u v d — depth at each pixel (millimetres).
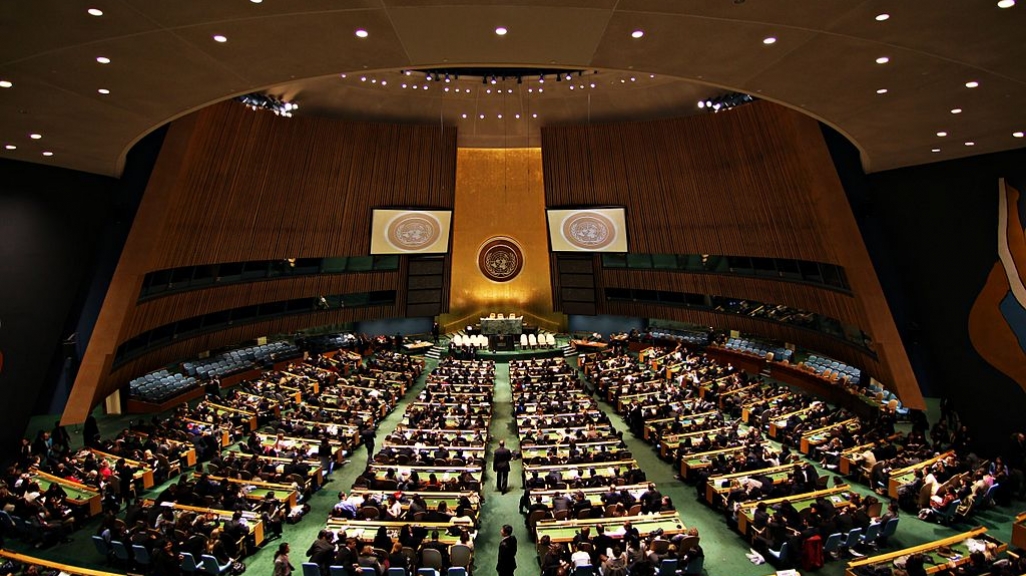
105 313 15891
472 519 11039
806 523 10305
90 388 15453
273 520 11328
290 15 7934
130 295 16219
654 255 26844
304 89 23734
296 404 18969
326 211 24828
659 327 30062
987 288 14305
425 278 28734
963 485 11648
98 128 12305
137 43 8555
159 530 10148
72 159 14734
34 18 7613
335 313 27219
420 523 10492
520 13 8016
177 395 19766
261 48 8961
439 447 14141
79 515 11359
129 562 9875
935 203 15523
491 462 15562
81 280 15930
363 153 25219
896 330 16359
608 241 26703
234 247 21406
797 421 16141
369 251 26484
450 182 27344
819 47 8797
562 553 9742
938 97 10617
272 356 24906
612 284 28109
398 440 14812
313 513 12508
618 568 8914
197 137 17672
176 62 9297
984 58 8883
